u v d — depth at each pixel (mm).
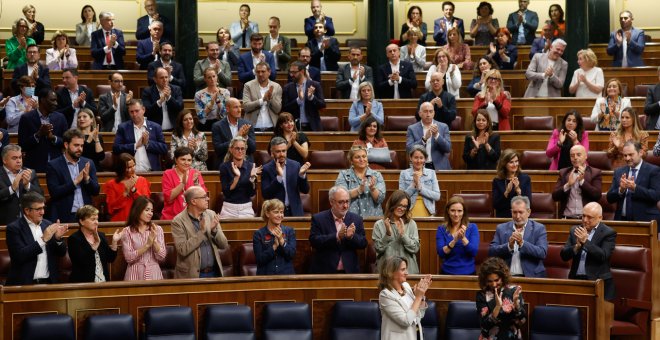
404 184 11992
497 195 11922
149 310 9656
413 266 10664
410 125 14117
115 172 12422
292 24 21062
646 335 10641
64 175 11594
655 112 14492
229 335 9758
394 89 15867
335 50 17391
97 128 12859
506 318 9203
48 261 10086
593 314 9812
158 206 12469
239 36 18625
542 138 14219
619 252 10773
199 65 15766
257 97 14523
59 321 9336
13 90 16406
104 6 20453
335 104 15523
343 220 10820
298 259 11359
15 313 9438
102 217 12352
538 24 19438
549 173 12781
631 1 20766
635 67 16984
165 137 14094
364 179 11781
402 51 17203
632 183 11398
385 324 9430
